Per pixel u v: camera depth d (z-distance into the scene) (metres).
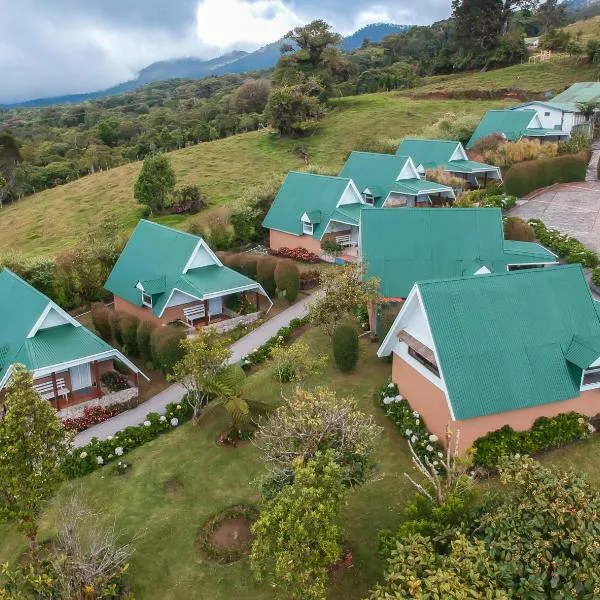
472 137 80.81
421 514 18.38
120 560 19.09
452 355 23.33
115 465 26.27
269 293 44.53
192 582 19.97
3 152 113.69
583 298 25.70
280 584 17.31
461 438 23.20
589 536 15.59
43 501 18.48
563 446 24.38
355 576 19.45
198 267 41.16
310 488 16.45
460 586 14.71
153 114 162.62
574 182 63.62
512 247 37.19
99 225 59.91
